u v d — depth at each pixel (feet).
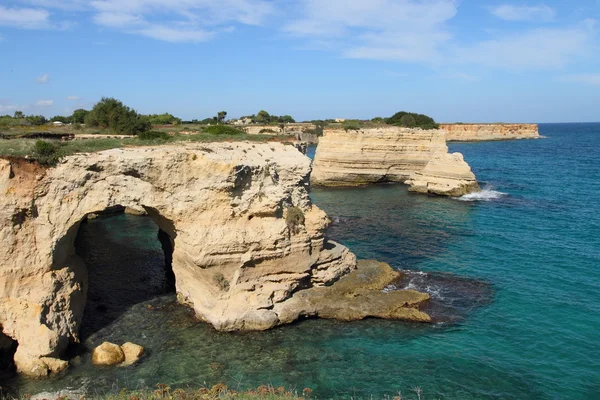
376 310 77.71
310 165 94.12
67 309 67.26
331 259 88.89
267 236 78.02
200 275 77.25
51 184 65.98
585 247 115.65
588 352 66.23
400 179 240.12
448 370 62.03
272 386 57.82
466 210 166.50
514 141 595.47
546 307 80.84
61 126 188.14
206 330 72.49
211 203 76.02
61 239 66.85
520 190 206.49
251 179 79.61
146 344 67.97
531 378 60.13
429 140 241.14
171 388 57.00
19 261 63.57
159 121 337.31
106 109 174.29
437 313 78.84
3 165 62.90
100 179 69.51
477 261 106.83
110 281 92.73
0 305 62.34
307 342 69.36
